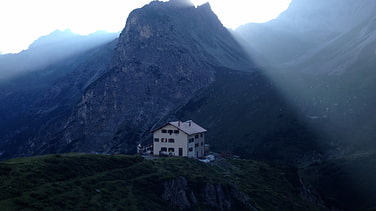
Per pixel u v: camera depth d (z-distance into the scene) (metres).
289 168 116.50
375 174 121.88
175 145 106.62
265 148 174.75
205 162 101.88
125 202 64.62
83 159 75.44
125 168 78.06
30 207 53.00
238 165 111.94
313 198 107.06
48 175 64.88
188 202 75.44
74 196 59.94
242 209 80.69
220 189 81.25
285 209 88.50
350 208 111.44
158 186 74.31
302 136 176.75
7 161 69.50
